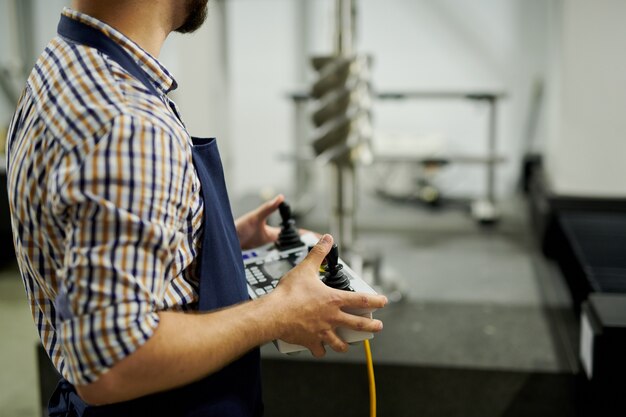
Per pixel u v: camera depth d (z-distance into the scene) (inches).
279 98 195.0
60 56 28.7
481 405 71.0
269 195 176.4
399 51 185.8
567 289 100.8
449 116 186.4
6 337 103.1
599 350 58.6
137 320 25.1
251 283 38.6
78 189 24.9
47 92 28.0
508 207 171.9
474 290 101.8
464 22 181.0
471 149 187.3
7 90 173.0
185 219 29.8
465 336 80.4
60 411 34.9
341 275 34.9
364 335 33.3
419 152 165.3
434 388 71.3
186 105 144.8
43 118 27.4
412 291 101.3
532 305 93.4
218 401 33.1
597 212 122.6
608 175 125.0
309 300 31.1
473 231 146.6
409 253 128.0
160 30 31.4
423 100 186.5
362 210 171.6
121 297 24.7
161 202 26.2
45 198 27.0
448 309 91.7
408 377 71.3
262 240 46.1
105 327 24.4
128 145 25.3
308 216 161.0
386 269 103.9
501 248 131.3
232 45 193.3
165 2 30.8
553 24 143.4
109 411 31.2
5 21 171.9
